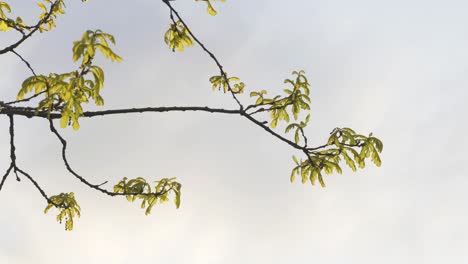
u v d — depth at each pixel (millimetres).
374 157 3893
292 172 4176
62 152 3637
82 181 3895
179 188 4340
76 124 2873
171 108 3574
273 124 4246
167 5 3799
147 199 4277
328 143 3895
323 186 4113
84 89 2918
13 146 3719
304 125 3984
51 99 2916
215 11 4215
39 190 4145
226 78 4020
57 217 4469
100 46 2627
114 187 4305
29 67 4023
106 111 3361
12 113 3316
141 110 3486
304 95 4152
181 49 4500
